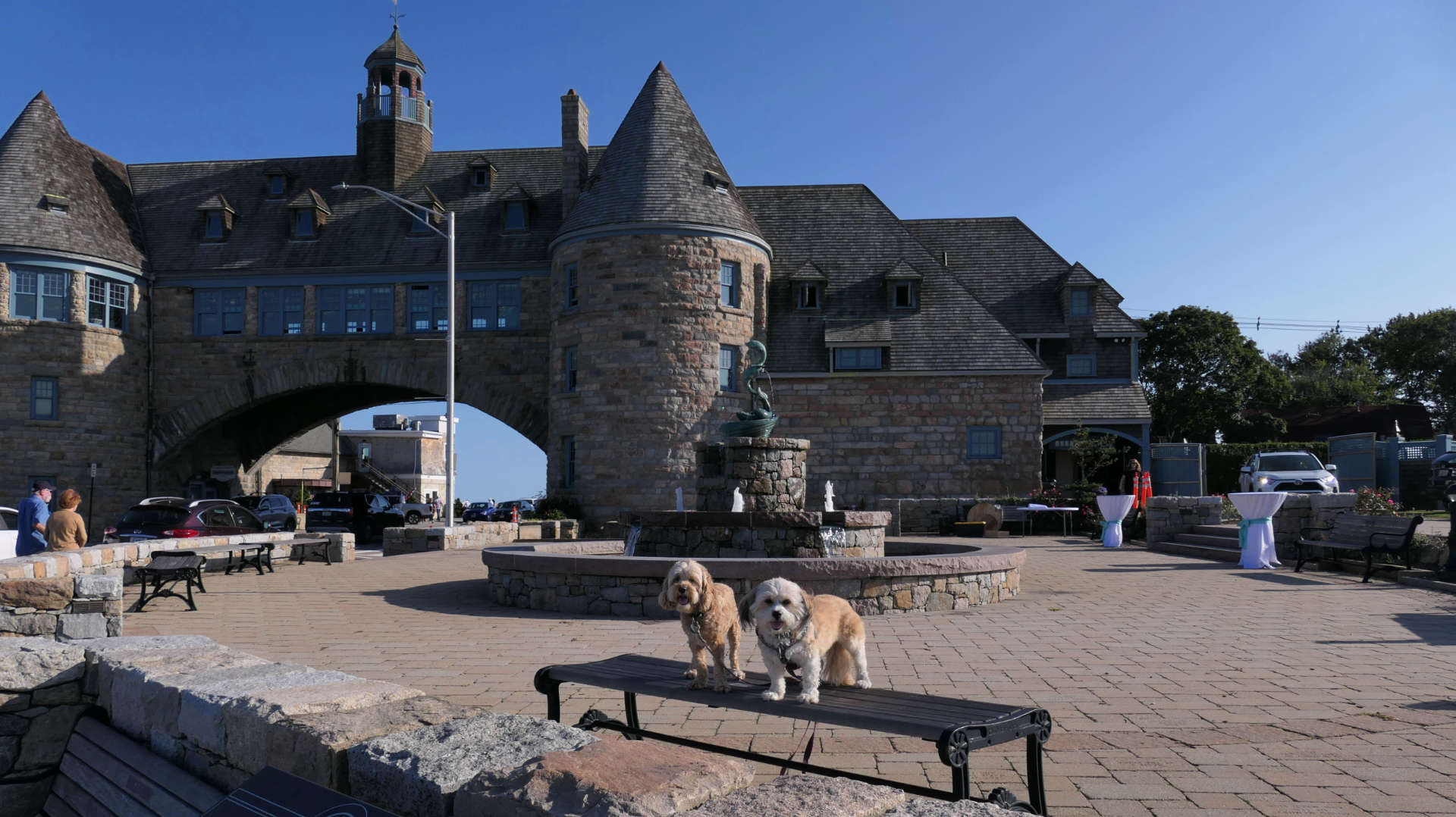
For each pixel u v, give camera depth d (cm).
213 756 410
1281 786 462
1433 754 514
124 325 3566
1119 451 3603
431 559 2014
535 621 1070
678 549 1324
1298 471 2630
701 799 272
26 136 3503
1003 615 1094
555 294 3288
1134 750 527
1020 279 3797
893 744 546
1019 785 465
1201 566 1673
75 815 468
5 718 504
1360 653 827
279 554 1950
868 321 3362
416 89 3959
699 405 3050
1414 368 6844
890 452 3238
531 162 3922
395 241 3666
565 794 273
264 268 3625
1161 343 5625
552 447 3262
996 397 3231
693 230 3077
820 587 1079
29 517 1216
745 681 492
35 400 3328
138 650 521
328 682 430
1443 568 1302
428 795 301
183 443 3644
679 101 3328
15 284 3316
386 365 3591
